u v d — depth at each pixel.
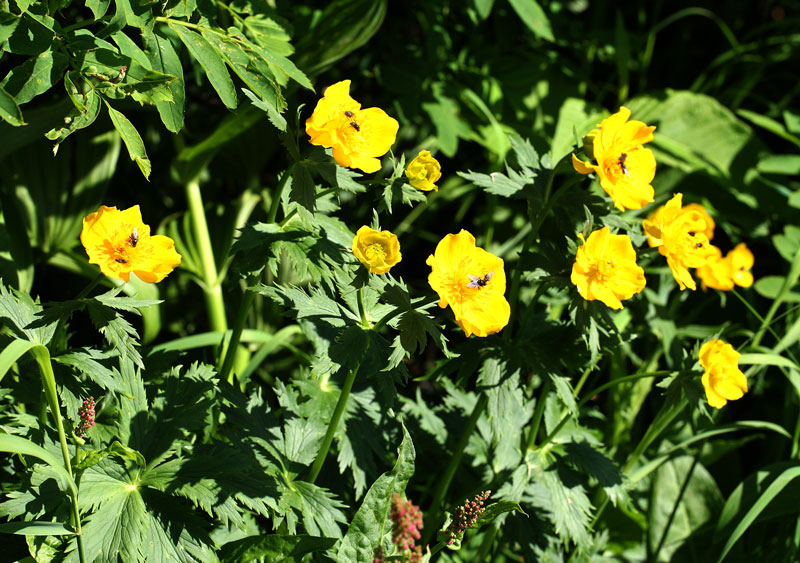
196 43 1.25
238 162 1.51
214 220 1.51
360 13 1.38
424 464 1.38
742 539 1.44
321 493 1.27
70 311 1.22
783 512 1.36
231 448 1.25
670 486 1.46
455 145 1.48
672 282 1.46
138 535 1.22
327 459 1.33
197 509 1.28
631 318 1.47
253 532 1.29
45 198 1.43
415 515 1.18
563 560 1.34
